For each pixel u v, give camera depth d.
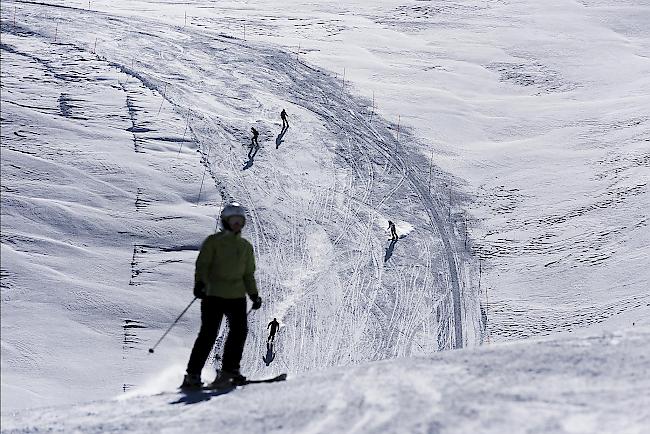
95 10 96.50
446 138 72.31
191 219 51.47
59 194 51.50
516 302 48.97
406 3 116.75
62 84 67.81
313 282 48.00
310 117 71.00
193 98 70.00
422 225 57.53
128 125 62.44
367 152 66.94
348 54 91.19
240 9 109.25
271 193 57.31
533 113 79.06
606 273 51.28
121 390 35.75
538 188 64.25
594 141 71.75
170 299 43.31
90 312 41.16
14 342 37.97
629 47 100.88
